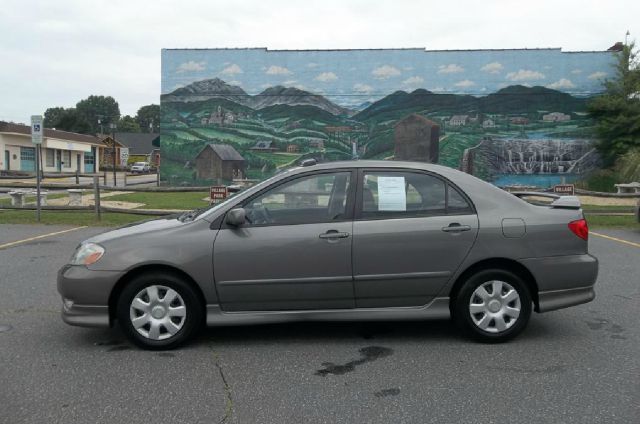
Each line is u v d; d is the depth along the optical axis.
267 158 31.31
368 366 4.72
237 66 31.19
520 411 3.87
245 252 5.04
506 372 4.57
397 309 5.21
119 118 137.12
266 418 3.79
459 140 30.47
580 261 5.28
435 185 5.34
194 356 4.96
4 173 46.59
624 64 28.91
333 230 5.10
